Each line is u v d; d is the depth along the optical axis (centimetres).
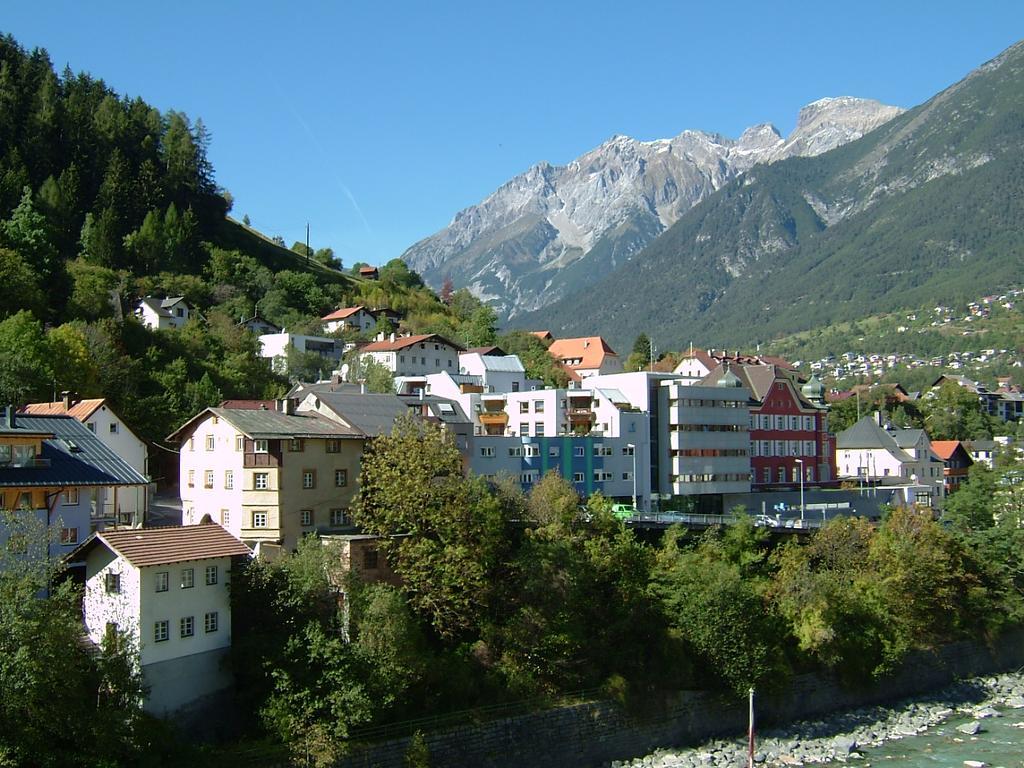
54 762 5597
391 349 19000
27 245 17775
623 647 8525
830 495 16238
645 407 14725
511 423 14800
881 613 10081
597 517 9819
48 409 10700
